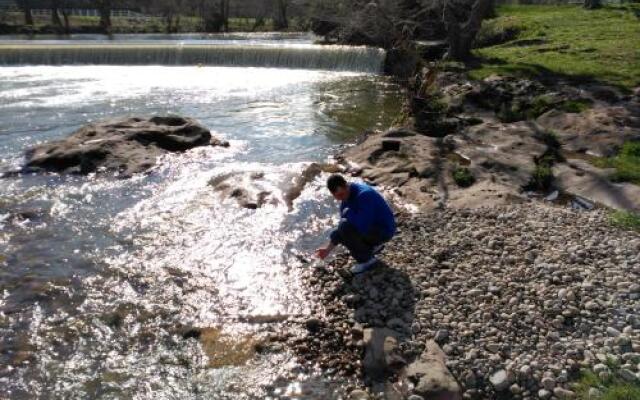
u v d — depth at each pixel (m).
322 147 13.41
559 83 16.08
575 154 11.44
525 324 5.93
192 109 17.64
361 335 6.07
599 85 15.55
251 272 7.53
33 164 11.55
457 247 7.73
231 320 6.50
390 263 7.44
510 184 10.04
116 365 5.83
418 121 14.30
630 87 15.19
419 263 7.38
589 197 9.36
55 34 44.56
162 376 5.66
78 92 20.30
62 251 8.17
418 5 28.70
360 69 26.19
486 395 5.21
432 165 10.88
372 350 5.71
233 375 5.63
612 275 6.65
